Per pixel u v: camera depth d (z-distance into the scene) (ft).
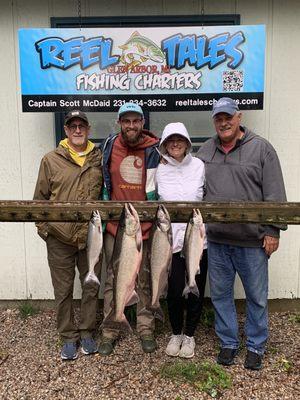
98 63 13.76
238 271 11.87
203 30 13.61
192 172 11.76
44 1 14.26
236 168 11.23
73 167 12.05
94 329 13.52
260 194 11.32
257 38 13.62
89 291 12.60
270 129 14.82
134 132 11.71
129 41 13.69
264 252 11.62
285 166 14.98
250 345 12.02
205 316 14.78
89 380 11.55
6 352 12.95
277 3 14.29
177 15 14.26
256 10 14.32
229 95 13.88
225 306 12.19
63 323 12.62
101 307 15.46
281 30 14.42
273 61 14.53
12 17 14.37
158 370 11.94
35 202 9.39
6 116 14.79
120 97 13.92
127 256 8.46
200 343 13.41
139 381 11.47
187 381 11.39
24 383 11.44
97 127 14.85
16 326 14.58
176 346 12.66
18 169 15.02
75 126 11.85
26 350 13.09
